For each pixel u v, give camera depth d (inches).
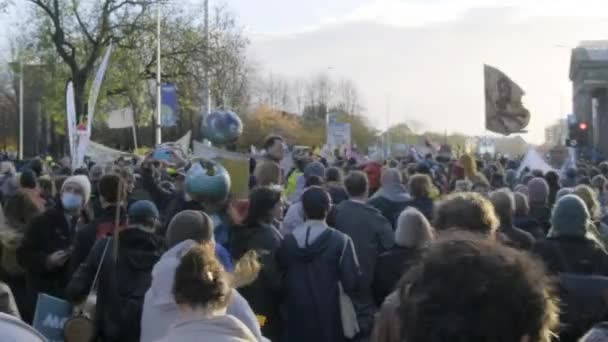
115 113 1740.9
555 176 569.6
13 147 3353.8
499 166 881.5
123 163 711.1
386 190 420.2
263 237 304.2
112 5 1610.5
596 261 265.6
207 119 438.0
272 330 303.9
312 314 301.3
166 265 223.5
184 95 1678.2
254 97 3292.3
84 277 272.1
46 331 270.2
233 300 216.8
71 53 1603.1
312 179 478.0
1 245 295.7
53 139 2301.9
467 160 636.7
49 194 493.0
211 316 156.9
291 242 306.0
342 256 303.9
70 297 272.5
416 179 417.4
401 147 1904.5
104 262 269.3
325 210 308.2
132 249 272.1
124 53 1647.4
